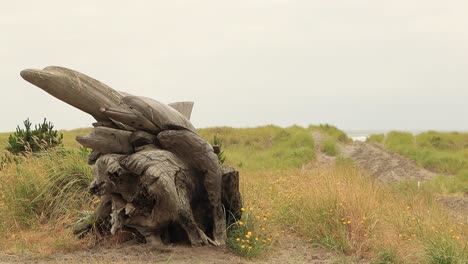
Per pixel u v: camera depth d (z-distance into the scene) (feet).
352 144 112.06
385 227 30.19
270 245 28.07
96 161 26.61
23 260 25.00
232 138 106.93
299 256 27.09
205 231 27.66
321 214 30.58
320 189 33.32
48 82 25.23
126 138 26.86
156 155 25.55
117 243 27.45
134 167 25.35
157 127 26.68
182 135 26.40
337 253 27.66
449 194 55.42
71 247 26.84
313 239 29.55
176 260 24.71
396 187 51.16
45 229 29.99
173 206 25.30
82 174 33.99
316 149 97.14
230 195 28.25
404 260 26.04
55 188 33.30
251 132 110.73
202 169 26.86
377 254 26.55
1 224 30.42
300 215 31.40
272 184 41.88
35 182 33.04
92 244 27.14
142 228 26.17
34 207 32.24
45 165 35.04
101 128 26.32
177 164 25.98
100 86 26.43
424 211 36.35
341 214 30.48
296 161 81.00
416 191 48.93
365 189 36.70
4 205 31.89
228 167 28.53
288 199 33.88
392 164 81.05
